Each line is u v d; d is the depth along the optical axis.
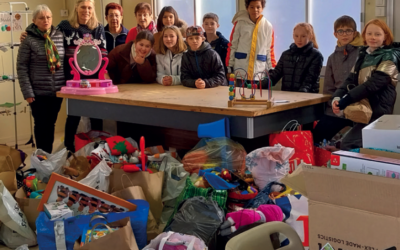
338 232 1.19
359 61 2.90
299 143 2.71
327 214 1.20
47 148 4.12
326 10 4.17
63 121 5.84
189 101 2.99
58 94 3.66
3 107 5.15
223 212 2.13
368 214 1.12
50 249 2.19
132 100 3.15
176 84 3.93
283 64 3.71
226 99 3.04
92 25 4.05
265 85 3.82
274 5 4.52
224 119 2.69
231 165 2.70
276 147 2.52
